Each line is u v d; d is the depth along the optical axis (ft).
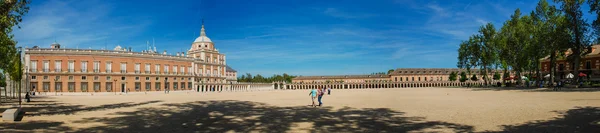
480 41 253.65
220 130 44.78
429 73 559.79
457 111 63.36
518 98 96.58
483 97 109.81
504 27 212.43
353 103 94.84
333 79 611.88
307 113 66.33
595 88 140.97
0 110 79.00
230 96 168.35
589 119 46.06
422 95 142.72
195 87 338.13
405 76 554.05
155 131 44.09
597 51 222.69
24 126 48.91
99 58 270.67
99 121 55.26
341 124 49.03
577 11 147.13
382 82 556.51
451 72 562.66
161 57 308.19
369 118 55.88
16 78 138.31
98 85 268.41
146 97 164.76
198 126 48.65
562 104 69.31
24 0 68.74
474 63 270.87
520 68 212.23
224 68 401.29
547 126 41.68
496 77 412.36
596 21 133.08
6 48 98.53
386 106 81.15
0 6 63.57
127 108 84.28
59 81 255.09
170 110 77.15
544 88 170.71
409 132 40.83
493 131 39.65
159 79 304.71
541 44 170.09
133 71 287.07
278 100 118.73
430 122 48.93
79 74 261.44
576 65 153.99
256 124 50.37
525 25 190.70
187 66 333.83
